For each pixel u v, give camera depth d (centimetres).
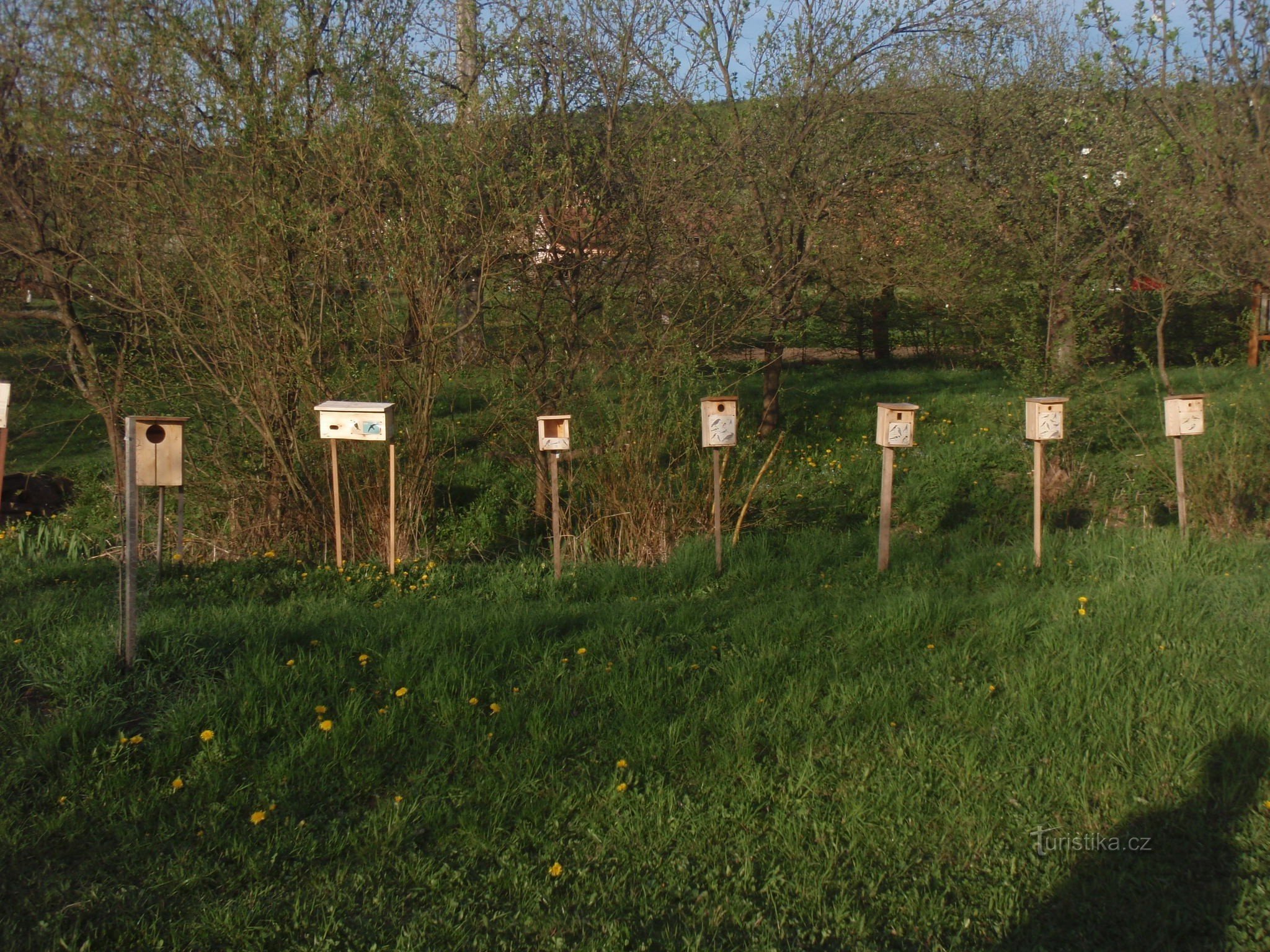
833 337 1917
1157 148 977
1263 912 334
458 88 890
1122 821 384
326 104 801
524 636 557
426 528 827
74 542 777
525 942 318
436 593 706
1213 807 393
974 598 653
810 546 796
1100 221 1031
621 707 470
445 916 327
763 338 1114
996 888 348
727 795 398
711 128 1098
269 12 768
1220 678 500
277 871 348
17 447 1172
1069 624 581
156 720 434
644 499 805
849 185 1134
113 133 769
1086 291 1030
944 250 1212
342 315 817
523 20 927
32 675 469
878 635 570
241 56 773
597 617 608
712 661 536
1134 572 700
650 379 848
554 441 723
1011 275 1217
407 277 787
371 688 483
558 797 392
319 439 801
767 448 1135
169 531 807
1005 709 470
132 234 774
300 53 794
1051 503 952
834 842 368
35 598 611
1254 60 884
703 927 326
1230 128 898
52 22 796
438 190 800
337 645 528
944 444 1198
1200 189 909
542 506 912
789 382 1628
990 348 1409
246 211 770
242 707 444
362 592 699
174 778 396
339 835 366
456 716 452
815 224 1083
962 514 966
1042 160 1214
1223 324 1633
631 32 985
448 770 412
